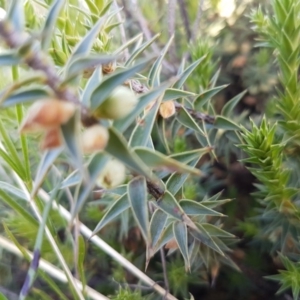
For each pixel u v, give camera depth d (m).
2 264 0.28
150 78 0.20
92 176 0.13
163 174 0.19
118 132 0.12
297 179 0.24
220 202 0.22
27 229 0.23
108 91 0.12
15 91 0.12
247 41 0.31
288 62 0.22
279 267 0.26
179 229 0.19
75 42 0.20
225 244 0.25
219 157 0.28
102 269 0.28
